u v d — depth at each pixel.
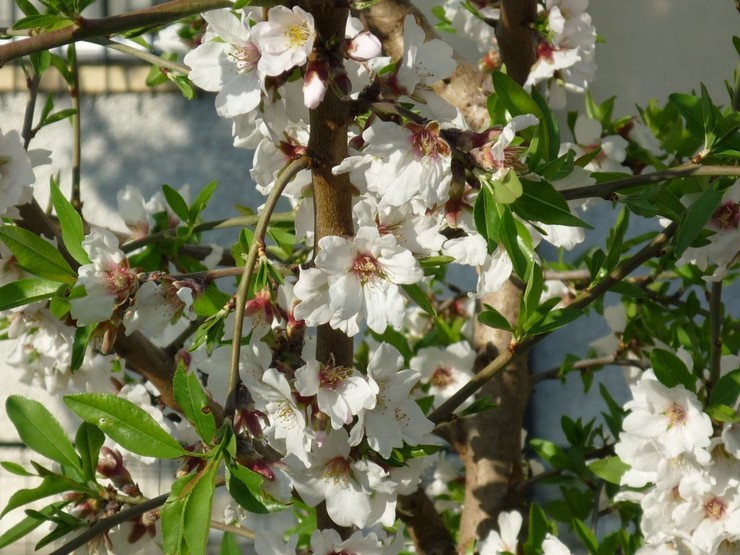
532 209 0.77
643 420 0.89
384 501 0.83
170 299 0.79
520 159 0.77
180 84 0.95
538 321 0.86
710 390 0.91
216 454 0.73
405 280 0.77
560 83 1.01
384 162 0.76
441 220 0.80
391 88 0.78
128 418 0.74
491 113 0.83
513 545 1.03
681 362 0.88
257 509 0.72
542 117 0.79
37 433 0.86
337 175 0.78
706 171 0.82
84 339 0.79
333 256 0.77
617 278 0.89
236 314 0.75
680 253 0.82
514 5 0.97
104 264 0.79
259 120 0.78
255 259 0.75
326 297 0.77
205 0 0.75
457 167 0.76
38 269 0.80
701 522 0.90
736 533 0.89
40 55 1.00
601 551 1.00
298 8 0.74
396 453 0.83
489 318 0.86
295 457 0.81
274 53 0.75
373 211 0.80
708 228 0.89
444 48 0.79
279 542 0.82
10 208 0.88
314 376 0.78
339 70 0.75
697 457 0.87
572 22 0.99
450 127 0.78
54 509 0.87
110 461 0.91
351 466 0.81
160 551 0.90
